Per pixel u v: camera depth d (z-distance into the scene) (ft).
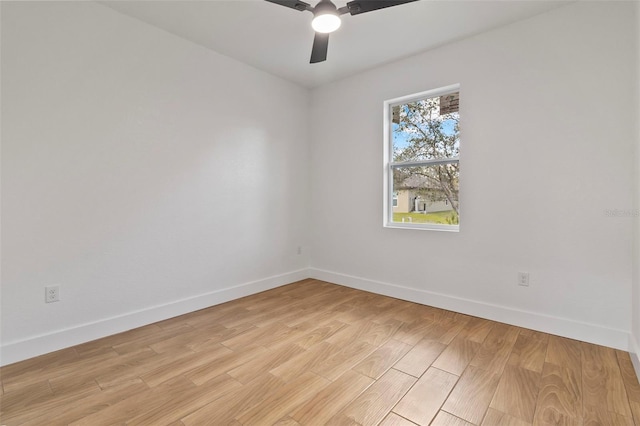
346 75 11.73
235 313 9.29
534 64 7.88
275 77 11.79
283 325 8.38
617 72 6.86
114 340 7.49
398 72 10.44
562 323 7.59
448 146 9.82
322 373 6.03
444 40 9.09
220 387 5.59
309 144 13.32
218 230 10.12
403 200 10.86
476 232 8.94
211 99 9.82
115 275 7.90
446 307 9.55
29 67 6.57
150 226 8.53
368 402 5.16
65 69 7.04
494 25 8.30
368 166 11.39
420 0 7.14
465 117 9.03
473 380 5.76
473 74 8.85
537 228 7.93
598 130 7.10
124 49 7.93
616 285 6.94
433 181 10.14
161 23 8.32
